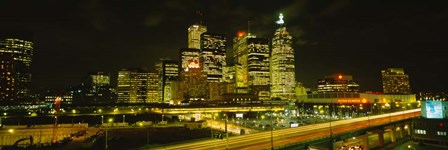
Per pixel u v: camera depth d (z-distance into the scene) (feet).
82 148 456.86
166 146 271.49
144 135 561.84
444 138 372.79
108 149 446.60
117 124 654.94
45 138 561.02
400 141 443.32
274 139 293.84
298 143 266.77
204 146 266.98
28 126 574.15
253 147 255.29
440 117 403.54
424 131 393.70
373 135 498.69
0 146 492.54
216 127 644.27
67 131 583.99
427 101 418.10
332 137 312.71
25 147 481.46
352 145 413.18
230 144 271.69
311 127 396.78
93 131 585.22
